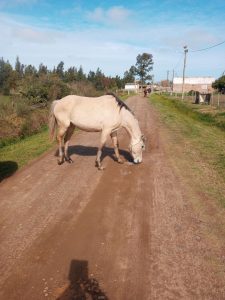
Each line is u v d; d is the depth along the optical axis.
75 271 4.03
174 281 3.86
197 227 5.21
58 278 3.89
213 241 4.78
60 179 7.47
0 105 13.96
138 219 5.48
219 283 3.83
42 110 17.05
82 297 3.58
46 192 6.65
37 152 9.91
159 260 4.27
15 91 19.55
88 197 6.43
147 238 4.84
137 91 80.19
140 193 6.68
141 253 4.43
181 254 4.42
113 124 7.91
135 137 8.34
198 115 20.88
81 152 10.20
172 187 7.03
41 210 5.78
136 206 6.02
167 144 11.46
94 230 5.08
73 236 4.88
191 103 31.47
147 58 110.81
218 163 8.91
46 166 8.50
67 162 8.93
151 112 23.36
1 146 10.99
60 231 5.03
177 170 8.26
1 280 3.84
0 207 5.86
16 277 3.89
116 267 4.12
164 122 17.55
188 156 9.70
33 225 5.21
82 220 5.42
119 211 5.80
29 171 8.04
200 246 4.63
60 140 8.49
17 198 6.30
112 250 4.51
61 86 21.88
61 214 5.64
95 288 3.72
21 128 13.05
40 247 4.55
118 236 4.90
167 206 6.03
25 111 14.67
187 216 5.61
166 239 4.82
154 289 3.71
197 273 4.01
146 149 10.64
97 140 12.38
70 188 6.91
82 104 7.88
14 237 4.81
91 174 7.89
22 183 7.17
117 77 82.44
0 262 4.18
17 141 12.02
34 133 13.82
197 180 7.49
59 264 4.17
